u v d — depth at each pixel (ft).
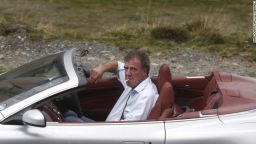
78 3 138.72
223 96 25.68
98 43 71.56
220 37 76.13
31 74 25.31
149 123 23.59
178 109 27.89
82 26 97.91
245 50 71.41
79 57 26.35
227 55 67.62
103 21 107.96
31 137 22.66
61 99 26.43
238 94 25.93
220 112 24.34
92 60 61.93
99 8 132.57
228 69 60.18
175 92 30.55
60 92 23.21
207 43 74.54
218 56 67.10
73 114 26.55
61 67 24.71
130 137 22.90
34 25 76.84
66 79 23.59
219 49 70.54
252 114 24.31
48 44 70.03
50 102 24.58
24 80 24.79
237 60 65.62
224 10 142.51
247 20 121.19
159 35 75.82
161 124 23.57
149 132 23.11
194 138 22.95
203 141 22.95
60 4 133.59
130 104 25.89
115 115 26.16
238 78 28.99
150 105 25.63
